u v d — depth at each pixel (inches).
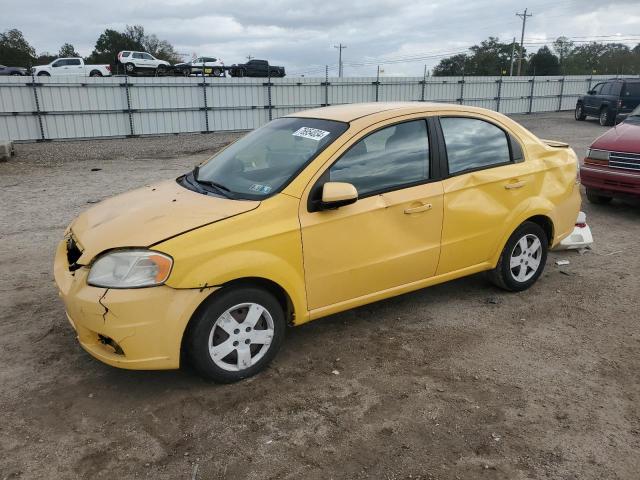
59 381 140.5
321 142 150.7
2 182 456.8
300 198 140.0
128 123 895.1
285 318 147.9
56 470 108.6
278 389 136.7
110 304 120.8
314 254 142.1
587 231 239.9
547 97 1339.8
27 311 182.5
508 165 181.3
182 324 125.0
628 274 216.5
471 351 156.0
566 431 120.2
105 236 131.9
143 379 141.3
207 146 760.3
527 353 154.8
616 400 131.9
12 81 796.0
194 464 110.3
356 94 1090.1
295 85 1023.0
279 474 107.5
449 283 207.0
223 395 134.1
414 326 171.5
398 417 125.3
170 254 122.8
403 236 157.9
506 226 181.3
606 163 308.0
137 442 117.1
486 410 127.9
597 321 175.0
